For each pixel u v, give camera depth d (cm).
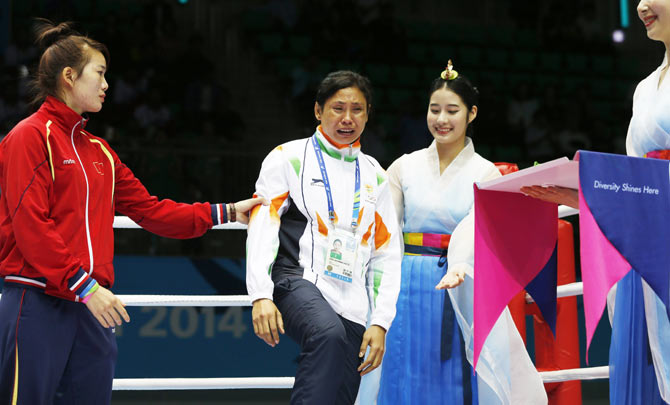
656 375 626
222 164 2123
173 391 1686
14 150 637
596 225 555
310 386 613
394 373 804
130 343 1633
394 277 715
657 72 697
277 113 3055
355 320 676
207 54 3247
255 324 638
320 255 675
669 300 581
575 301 968
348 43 3238
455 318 803
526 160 2848
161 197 2083
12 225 636
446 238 816
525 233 686
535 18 3697
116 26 2930
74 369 661
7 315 636
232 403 1582
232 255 1995
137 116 2600
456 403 789
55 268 621
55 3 2902
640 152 693
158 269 1725
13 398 622
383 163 2586
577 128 2977
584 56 3544
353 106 696
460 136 836
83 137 688
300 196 686
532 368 799
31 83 716
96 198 675
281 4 3388
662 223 575
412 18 3703
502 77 3366
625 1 3672
